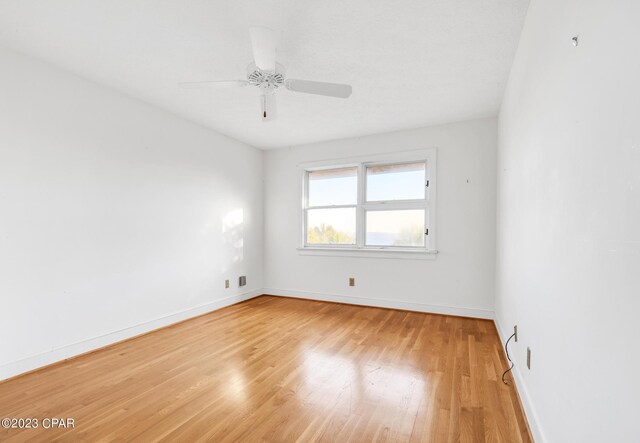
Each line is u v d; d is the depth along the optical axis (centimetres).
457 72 247
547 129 136
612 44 77
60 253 239
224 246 403
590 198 91
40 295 227
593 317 88
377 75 252
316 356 248
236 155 427
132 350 260
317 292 440
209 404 181
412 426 162
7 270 211
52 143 236
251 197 455
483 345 270
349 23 188
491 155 347
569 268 108
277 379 211
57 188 238
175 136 336
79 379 210
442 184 369
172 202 332
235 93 285
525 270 182
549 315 131
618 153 74
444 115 341
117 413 172
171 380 209
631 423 67
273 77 204
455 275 363
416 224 390
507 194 256
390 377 213
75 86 250
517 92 212
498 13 179
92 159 261
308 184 463
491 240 347
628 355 68
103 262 268
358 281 414
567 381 109
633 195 67
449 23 188
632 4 67
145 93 285
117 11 178
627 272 69
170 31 196
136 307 294
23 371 217
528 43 176
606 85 80
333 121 358
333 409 177
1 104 210
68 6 173
